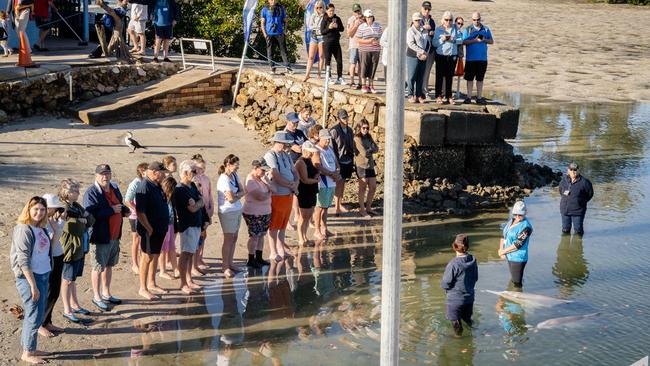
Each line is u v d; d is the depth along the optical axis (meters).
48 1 22.97
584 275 14.23
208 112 22.27
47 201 10.17
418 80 19.12
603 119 27.38
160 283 12.86
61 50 23.50
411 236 15.97
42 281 9.94
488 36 19.64
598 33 49.34
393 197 6.85
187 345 10.84
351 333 11.47
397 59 6.68
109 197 11.50
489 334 11.69
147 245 11.96
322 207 15.39
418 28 18.91
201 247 13.44
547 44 44.09
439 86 19.55
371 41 19.48
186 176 12.30
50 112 20.61
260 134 20.72
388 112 6.78
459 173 19.02
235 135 20.53
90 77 21.34
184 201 12.26
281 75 21.89
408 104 19.06
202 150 19.17
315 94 20.47
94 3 26.14
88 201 11.36
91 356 10.36
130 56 22.62
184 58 24.12
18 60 21.08
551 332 11.80
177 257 13.69
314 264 14.20
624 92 32.19
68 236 10.94
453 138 18.69
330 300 12.63
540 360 10.93
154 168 11.79
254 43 27.39
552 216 17.64
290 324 11.70
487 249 15.38
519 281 13.58
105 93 21.61
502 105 19.72
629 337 11.72
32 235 9.73
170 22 22.70
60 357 10.27
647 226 17.03
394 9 6.62
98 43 25.25
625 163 22.03
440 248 15.32
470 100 19.92
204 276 13.34
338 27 20.03
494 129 19.25
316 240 15.42
